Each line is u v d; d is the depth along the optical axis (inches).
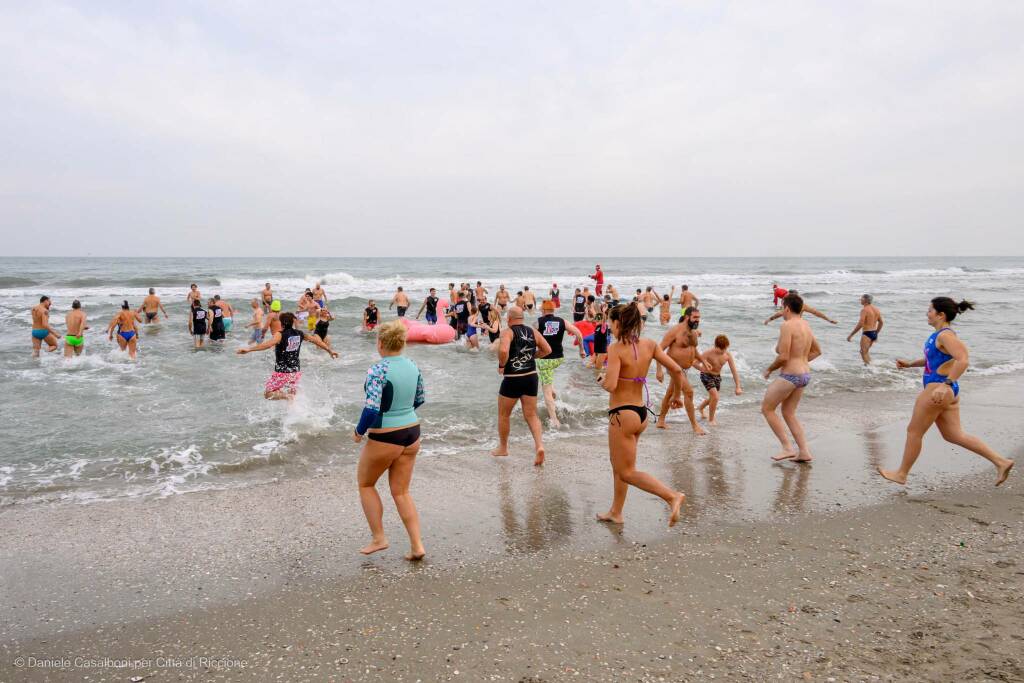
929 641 119.2
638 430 174.1
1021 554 159.6
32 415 316.8
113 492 210.7
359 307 944.3
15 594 142.0
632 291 1462.8
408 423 156.2
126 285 1342.3
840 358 524.4
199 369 451.2
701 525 180.9
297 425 298.7
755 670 109.6
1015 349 566.9
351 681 108.0
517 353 244.2
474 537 173.0
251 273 1996.8
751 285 1694.1
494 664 112.7
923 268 3339.1
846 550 163.2
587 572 151.6
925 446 266.5
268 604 137.3
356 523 183.9
